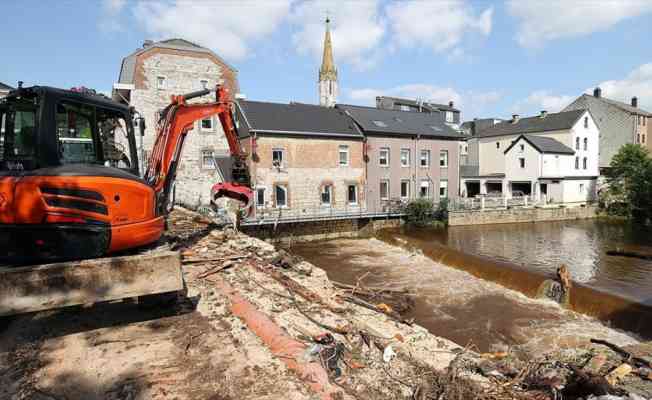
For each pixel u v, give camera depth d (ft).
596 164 128.77
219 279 25.43
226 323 18.21
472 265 52.26
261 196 81.56
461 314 37.22
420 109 156.97
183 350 15.51
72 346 15.70
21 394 12.35
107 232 15.48
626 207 107.04
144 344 15.97
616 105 145.89
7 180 14.29
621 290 43.52
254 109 88.48
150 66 88.07
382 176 95.20
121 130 19.16
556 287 40.37
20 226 14.33
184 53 91.40
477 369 16.26
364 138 91.97
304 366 14.15
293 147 84.28
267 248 36.78
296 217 78.33
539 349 29.45
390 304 37.11
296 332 17.43
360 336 17.72
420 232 84.74
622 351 20.90
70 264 14.30
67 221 14.61
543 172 113.09
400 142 97.04
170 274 16.01
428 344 19.01
